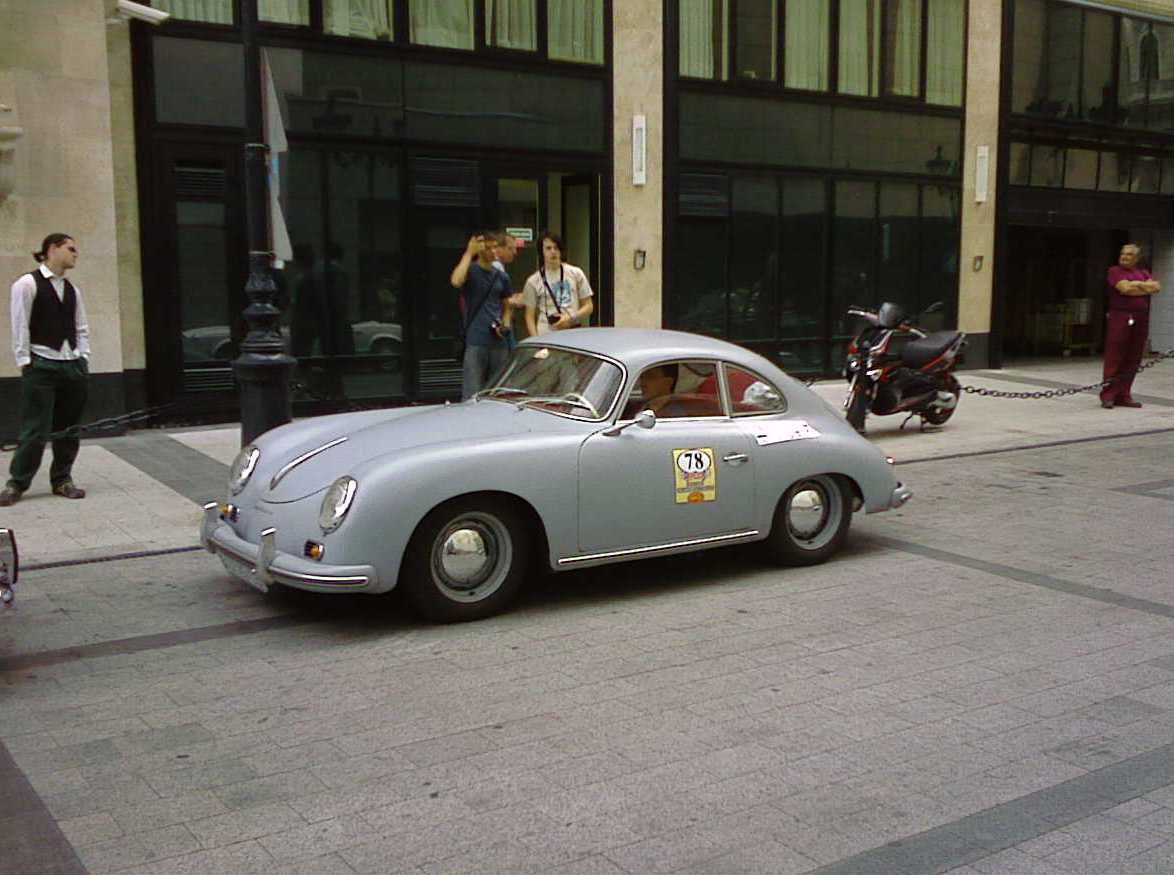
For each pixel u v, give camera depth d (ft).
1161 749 13.80
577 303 34.14
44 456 32.83
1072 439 39.73
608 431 19.54
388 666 16.62
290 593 20.45
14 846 11.28
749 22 50.11
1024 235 69.92
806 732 14.24
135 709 14.97
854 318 55.31
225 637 17.95
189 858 11.04
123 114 36.29
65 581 21.18
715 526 20.86
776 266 52.26
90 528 24.81
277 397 25.55
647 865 10.93
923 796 12.46
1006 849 11.26
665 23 47.42
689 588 20.99
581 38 45.57
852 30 53.57
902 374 39.24
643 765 13.23
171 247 37.50
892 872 10.80
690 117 48.75
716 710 14.96
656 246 48.37
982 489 31.01
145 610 19.39
